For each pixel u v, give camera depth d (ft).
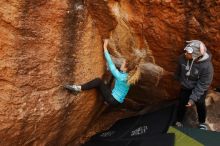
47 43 17.11
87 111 20.39
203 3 16.72
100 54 19.45
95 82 19.11
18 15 16.10
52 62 17.54
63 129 19.70
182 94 19.74
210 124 21.31
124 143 21.03
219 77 20.30
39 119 17.81
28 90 17.10
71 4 17.21
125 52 19.39
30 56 16.81
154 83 21.27
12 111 16.81
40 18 16.61
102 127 23.29
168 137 19.62
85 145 21.86
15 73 16.57
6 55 16.22
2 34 15.94
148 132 21.12
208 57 17.65
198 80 18.33
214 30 17.51
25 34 16.47
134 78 19.20
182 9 17.11
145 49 19.26
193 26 17.60
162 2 17.01
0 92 16.40
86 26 18.08
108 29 18.66
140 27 18.24
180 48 18.66
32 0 16.21
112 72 19.10
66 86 18.25
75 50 18.07
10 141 17.40
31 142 18.43
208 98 22.13
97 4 17.70
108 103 20.18
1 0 15.66
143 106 23.29
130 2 17.47
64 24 17.31
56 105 18.21
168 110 21.99
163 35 18.29
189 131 19.67
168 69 20.07
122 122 22.85
